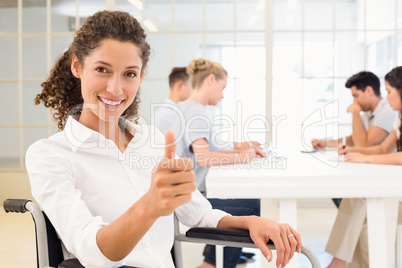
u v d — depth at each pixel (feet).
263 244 3.41
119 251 2.48
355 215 7.18
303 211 13.53
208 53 15.94
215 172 5.04
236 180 4.51
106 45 3.01
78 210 2.83
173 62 14.83
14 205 3.07
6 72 14.93
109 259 2.51
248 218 3.61
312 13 16.88
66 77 3.64
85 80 3.14
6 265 8.59
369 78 10.00
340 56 16.48
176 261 4.03
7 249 9.64
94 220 2.77
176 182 2.17
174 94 10.16
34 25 14.83
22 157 14.88
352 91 10.22
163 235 3.54
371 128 9.82
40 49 14.83
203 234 3.67
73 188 3.06
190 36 15.90
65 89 3.66
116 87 3.07
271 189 4.48
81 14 14.69
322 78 14.69
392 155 5.91
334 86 14.70
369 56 15.03
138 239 2.44
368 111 10.27
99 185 3.26
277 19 17.29
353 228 7.19
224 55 15.89
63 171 3.10
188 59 15.90
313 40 16.90
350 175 4.49
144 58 3.24
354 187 4.44
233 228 3.68
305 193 4.47
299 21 16.99
